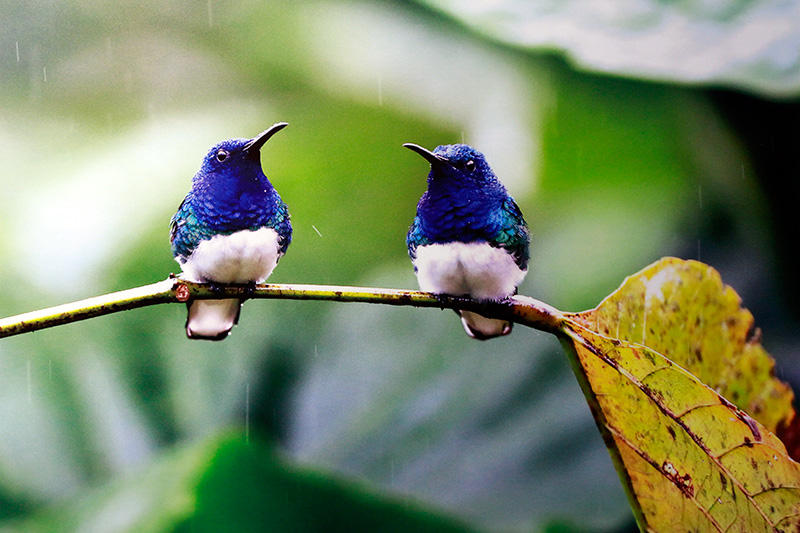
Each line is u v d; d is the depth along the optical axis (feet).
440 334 11.46
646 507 10.44
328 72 11.85
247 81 11.90
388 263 11.60
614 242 11.58
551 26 10.91
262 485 10.92
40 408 11.38
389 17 12.00
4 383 11.41
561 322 10.52
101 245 11.49
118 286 11.46
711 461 10.44
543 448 11.27
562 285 11.54
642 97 11.64
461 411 11.33
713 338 10.55
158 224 11.53
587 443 11.25
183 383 11.45
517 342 11.41
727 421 10.45
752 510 10.43
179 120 11.83
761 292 11.60
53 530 10.91
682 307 10.54
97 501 10.94
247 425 11.39
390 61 11.84
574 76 11.68
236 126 11.78
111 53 12.20
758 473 10.43
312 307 11.54
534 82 11.73
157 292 10.48
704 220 11.63
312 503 10.92
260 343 11.50
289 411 11.41
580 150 11.66
